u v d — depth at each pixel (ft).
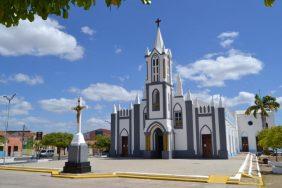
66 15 15.26
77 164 70.49
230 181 57.52
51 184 57.47
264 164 108.88
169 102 145.48
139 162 112.06
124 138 156.25
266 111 200.03
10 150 236.02
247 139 222.07
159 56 148.25
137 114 153.38
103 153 226.17
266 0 13.65
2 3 14.62
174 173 70.69
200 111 141.49
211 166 91.25
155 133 145.38
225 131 135.23
